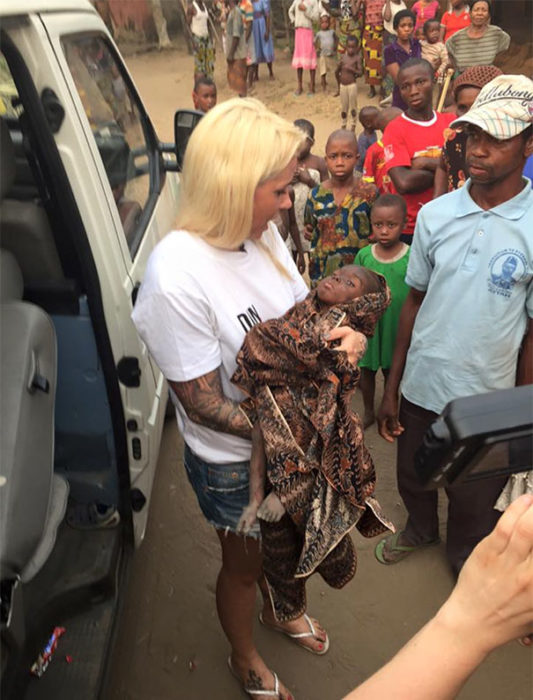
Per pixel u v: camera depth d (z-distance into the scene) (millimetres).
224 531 1827
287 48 12945
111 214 1997
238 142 1369
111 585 1980
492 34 6246
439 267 2041
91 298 1808
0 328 1531
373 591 2596
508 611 685
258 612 2516
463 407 696
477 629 704
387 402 2500
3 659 1347
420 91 3461
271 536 1633
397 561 2693
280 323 1490
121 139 2568
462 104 3455
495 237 1909
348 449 1519
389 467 3203
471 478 740
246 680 2180
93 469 2062
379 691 709
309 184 3973
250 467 1619
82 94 2080
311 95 10172
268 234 1674
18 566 1353
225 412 1542
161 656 2379
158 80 13055
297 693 2248
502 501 2305
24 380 1466
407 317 2350
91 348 1864
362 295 1709
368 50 9078
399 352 2428
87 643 1873
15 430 1396
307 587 2619
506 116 1721
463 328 2043
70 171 1740
